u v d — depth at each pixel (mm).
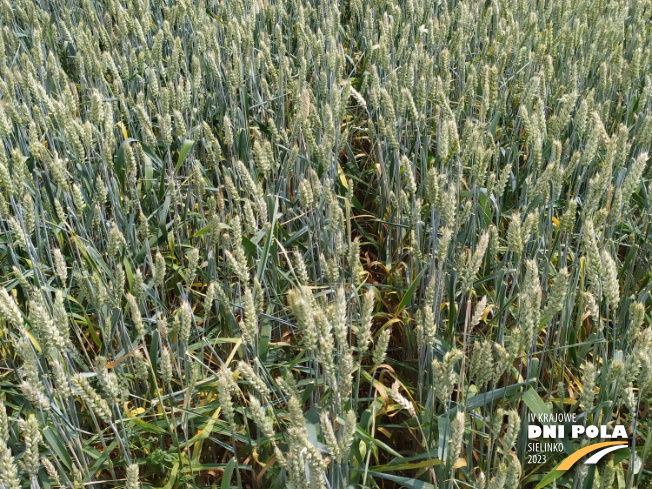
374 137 4992
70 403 2803
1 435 2049
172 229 4312
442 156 3596
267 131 4832
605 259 2559
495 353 3178
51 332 2320
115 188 4066
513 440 2166
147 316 3424
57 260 3111
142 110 4348
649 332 2225
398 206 4234
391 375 3334
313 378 3068
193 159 4887
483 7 7617
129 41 6250
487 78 4512
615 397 2570
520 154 5332
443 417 2562
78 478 2500
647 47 6230
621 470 2654
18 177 3375
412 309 3752
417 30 6547
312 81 6574
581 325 3596
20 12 6812
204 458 3229
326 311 2338
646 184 4832
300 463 1891
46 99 4305
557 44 6016
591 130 3445
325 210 4398
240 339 3066
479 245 2615
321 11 6906
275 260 3773
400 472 3225
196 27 6223
